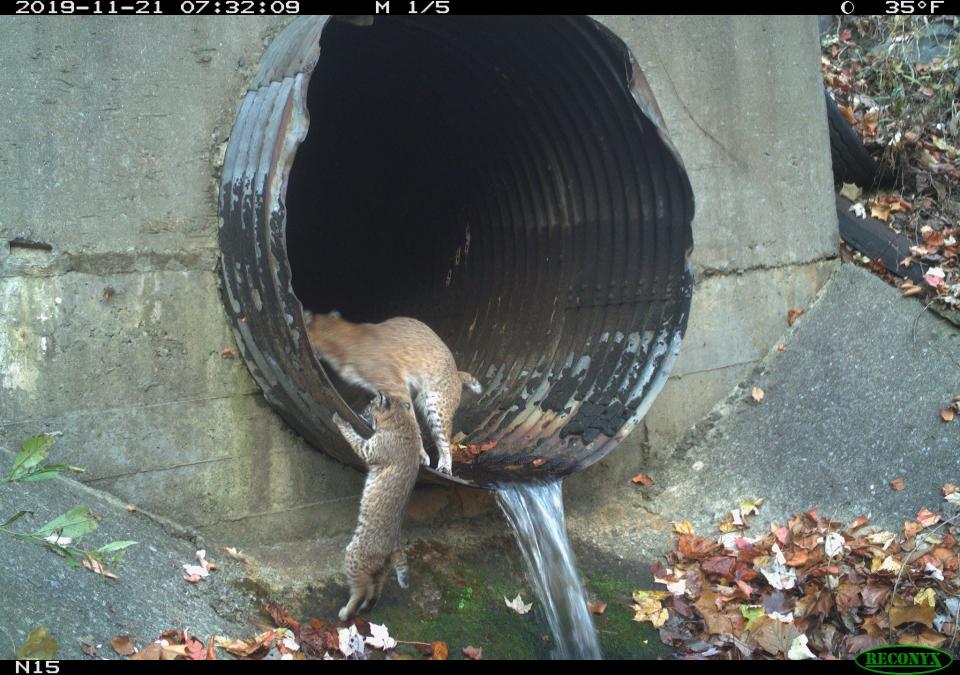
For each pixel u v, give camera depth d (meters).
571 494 7.93
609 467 8.04
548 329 8.02
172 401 7.22
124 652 6.44
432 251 8.88
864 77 9.97
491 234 8.45
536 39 7.50
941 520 7.59
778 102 8.55
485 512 7.70
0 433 6.95
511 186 8.24
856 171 9.19
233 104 7.32
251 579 7.11
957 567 7.38
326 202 9.40
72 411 7.07
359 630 6.98
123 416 7.14
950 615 7.19
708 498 7.94
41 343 7.02
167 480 7.21
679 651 7.14
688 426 8.24
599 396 7.61
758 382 8.35
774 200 8.52
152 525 7.11
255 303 7.02
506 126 8.05
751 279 8.43
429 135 8.50
